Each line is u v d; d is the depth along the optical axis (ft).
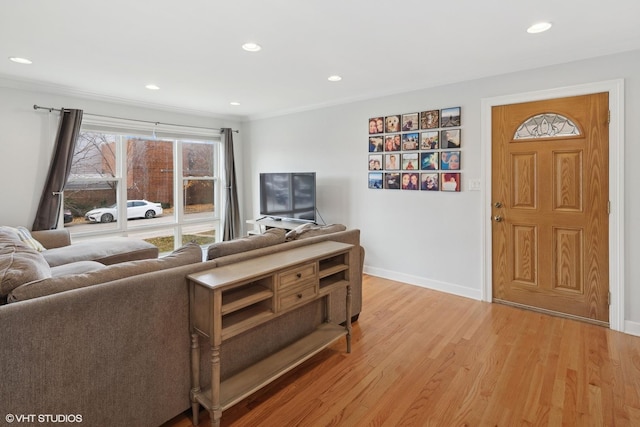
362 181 14.05
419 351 7.97
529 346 8.14
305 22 7.20
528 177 10.21
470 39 8.17
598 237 9.18
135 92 12.96
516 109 10.27
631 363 7.32
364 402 6.18
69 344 4.35
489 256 11.02
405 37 8.02
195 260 6.17
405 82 11.78
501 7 6.63
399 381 6.80
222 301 5.66
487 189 10.91
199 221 17.71
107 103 13.74
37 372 4.12
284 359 6.80
